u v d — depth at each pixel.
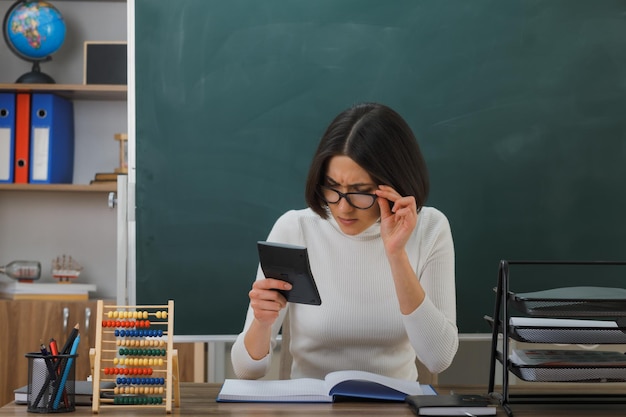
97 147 3.34
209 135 2.53
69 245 3.33
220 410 1.44
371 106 1.67
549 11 2.56
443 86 2.55
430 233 1.88
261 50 2.54
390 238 1.63
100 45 3.14
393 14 2.55
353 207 1.65
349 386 1.55
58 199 3.33
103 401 1.46
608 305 1.48
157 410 1.45
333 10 2.54
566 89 2.56
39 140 3.12
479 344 3.07
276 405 1.50
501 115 2.56
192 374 2.82
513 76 2.56
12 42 3.14
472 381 3.07
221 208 2.54
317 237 1.91
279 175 2.54
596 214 2.56
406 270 1.64
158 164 2.53
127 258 2.53
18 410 1.44
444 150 2.55
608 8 2.57
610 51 2.57
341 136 1.63
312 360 1.87
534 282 2.55
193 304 2.53
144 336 1.50
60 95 3.23
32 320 2.92
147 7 2.53
